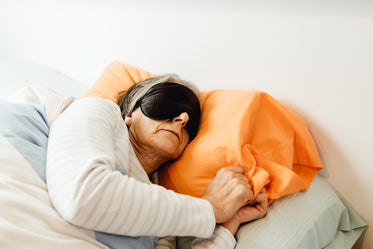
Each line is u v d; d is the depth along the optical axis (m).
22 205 0.46
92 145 0.54
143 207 0.50
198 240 0.65
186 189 0.75
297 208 0.74
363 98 0.75
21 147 0.56
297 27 0.80
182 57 1.10
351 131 0.80
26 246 0.42
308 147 0.82
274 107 0.82
